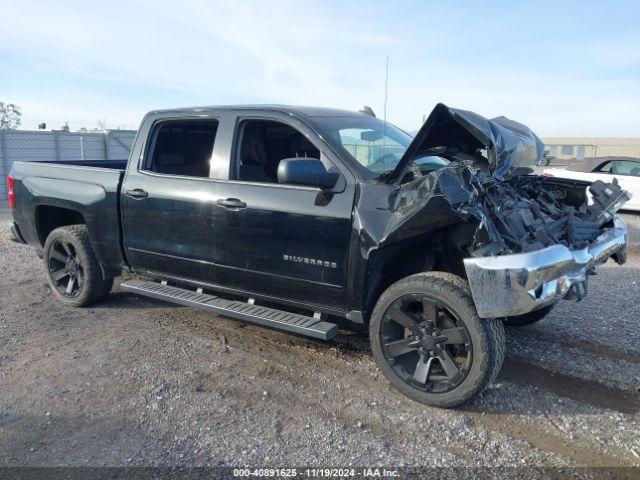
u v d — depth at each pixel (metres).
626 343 4.54
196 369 4.06
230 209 4.20
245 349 4.44
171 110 4.81
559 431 3.24
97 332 4.84
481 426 3.30
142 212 4.77
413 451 3.04
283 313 4.18
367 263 3.62
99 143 20.55
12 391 3.77
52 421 3.38
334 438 3.16
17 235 6.05
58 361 4.23
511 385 3.81
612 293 6.00
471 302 3.31
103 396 3.67
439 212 3.25
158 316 5.26
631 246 8.91
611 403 3.57
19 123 40.25
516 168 4.05
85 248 5.31
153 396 3.66
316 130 4.02
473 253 3.28
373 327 3.70
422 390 3.54
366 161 3.96
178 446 3.09
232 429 3.26
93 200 5.09
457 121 3.54
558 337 4.69
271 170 4.82
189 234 4.50
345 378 3.93
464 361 3.58
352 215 3.67
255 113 4.31
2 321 5.14
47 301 5.76
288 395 3.68
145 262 4.91
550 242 3.54
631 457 2.97
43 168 5.65
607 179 12.78
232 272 4.33
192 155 5.36
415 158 3.87
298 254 3.93
